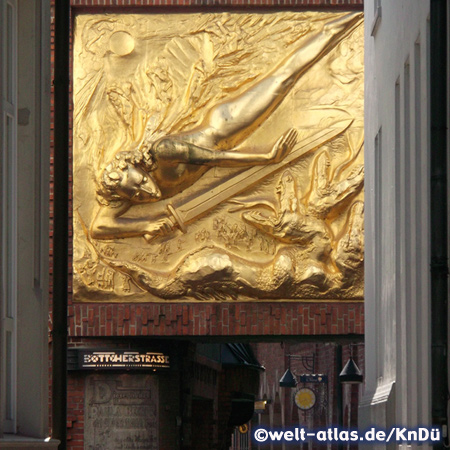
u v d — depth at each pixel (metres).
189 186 72.44
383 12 62.88
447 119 42.50
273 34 73.31
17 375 42.84
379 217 65.62
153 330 71.62
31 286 43.28
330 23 73.31
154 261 71.94
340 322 71.56
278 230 71.69
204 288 71.62
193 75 73.06
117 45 73.25
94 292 71.94
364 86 72.38
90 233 72.06
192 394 84.12
